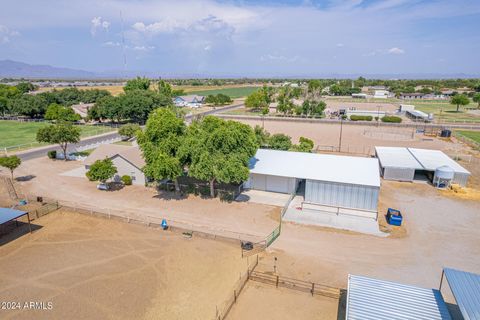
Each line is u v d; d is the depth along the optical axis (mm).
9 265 22797
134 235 27203
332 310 18344
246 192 36688
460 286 15250
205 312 18156
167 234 27344
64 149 51656
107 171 36625
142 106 84438
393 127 80875
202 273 21906
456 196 36156
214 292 19922
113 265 22781
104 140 65812
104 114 84562
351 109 109125
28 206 33031
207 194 35781
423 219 30359
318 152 55781
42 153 55656
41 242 26016
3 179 41625
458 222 29781
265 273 21812
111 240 26344
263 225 28781
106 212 31391
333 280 21047
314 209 32219
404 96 173000
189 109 121000
